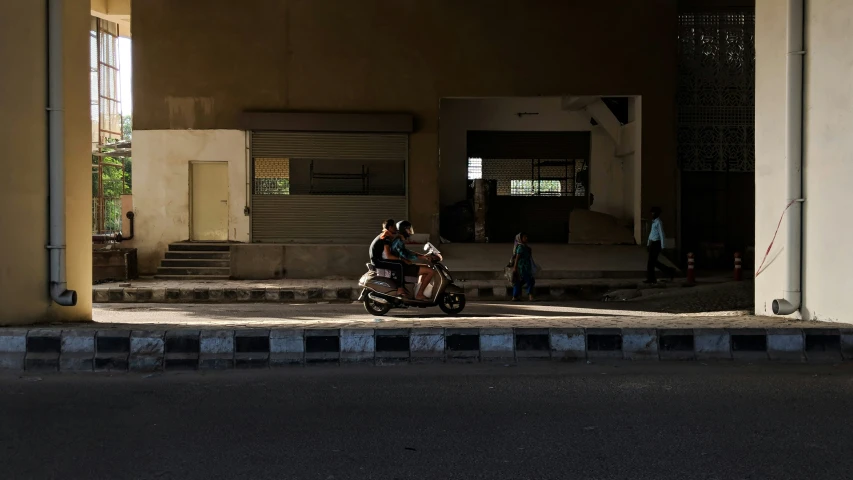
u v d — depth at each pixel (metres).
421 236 20.91
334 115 21.06
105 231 28.80
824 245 8.06
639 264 20.19
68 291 8.28
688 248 22.30
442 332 7.20
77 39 8.77
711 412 5.43
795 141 8.44
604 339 7.20
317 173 21.33
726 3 21.78
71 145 8.62
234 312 13.94
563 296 17.59
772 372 6.65
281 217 21.30
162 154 21.31
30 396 6.00
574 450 4.67
